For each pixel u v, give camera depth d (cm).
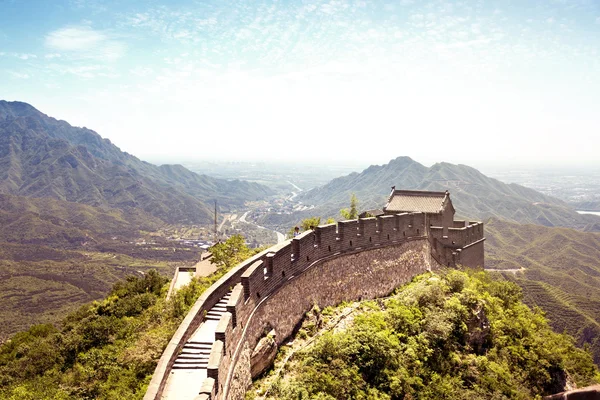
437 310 2902
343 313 2677
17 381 2438
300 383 1891
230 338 1623
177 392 1573
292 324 2339
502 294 3628
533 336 3234
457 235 4422
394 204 4634
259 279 2031
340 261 2850
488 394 2552
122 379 2127
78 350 2628
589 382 3048
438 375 2498
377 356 2262
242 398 1733
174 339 1773
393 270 3381
